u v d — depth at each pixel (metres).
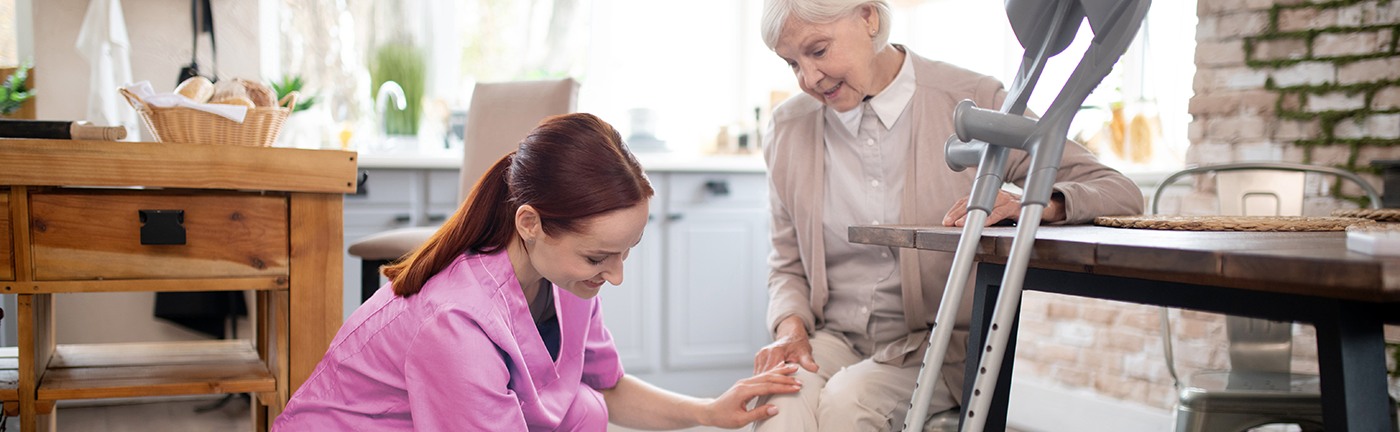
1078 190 1.12
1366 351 0.61
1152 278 0.69
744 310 3.01
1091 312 2.38
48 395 1.29
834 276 1.47
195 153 1.30
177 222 1.31
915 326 1.35
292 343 1.40
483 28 3.41
